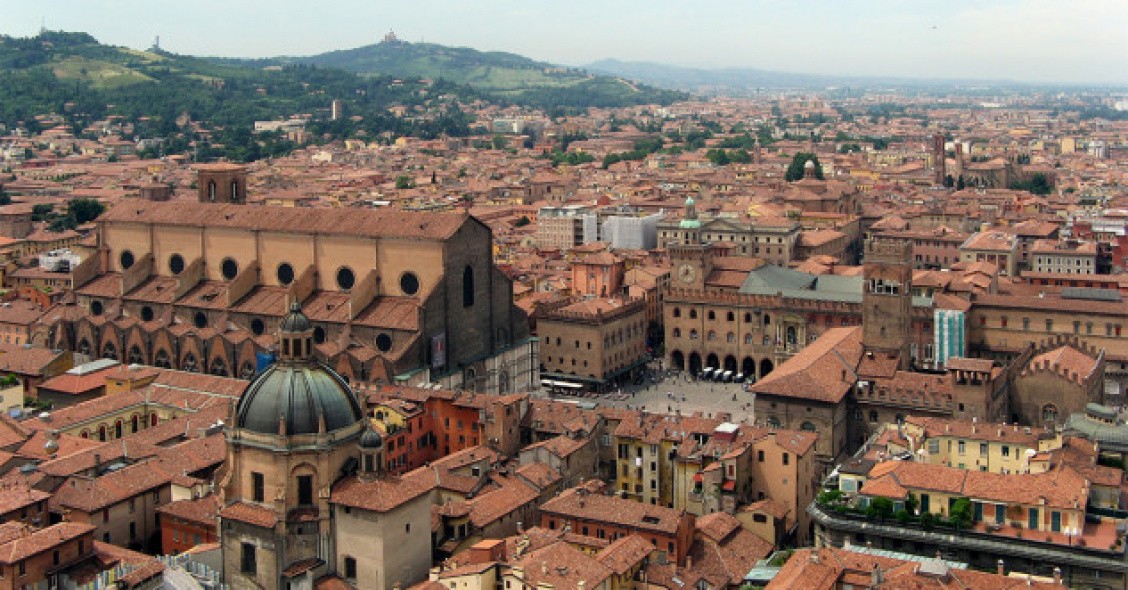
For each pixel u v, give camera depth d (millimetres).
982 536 155750
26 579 143750
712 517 177875
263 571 157625
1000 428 193250
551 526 176375
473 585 149625
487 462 193500
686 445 197250
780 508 188750
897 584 132375
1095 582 148500
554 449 196125
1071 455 175000
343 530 157000
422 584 151125
